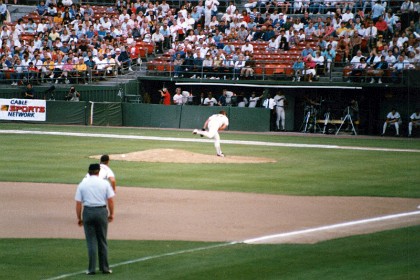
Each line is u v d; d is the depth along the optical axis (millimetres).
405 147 107688
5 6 160125
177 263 42656
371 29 136125
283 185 72250
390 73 125688
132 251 45625
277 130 133125
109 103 134625
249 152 98938
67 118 134625
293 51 139000
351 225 53906
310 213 58281
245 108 130875
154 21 153625
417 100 125812
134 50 145750
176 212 58250
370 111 130500
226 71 135500
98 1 169375
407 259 43500
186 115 132500
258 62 135250
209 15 152875
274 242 48062
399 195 67250
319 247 46500
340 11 142625
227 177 76938
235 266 41812
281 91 135625
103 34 150250
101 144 104812
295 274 40156
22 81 140375
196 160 88875
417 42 128625
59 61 142625
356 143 112500
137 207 60188
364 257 43969
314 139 118375
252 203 62469
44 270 41219
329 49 133125
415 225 54031
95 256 40438
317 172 81375
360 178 77375
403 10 138000
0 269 41375
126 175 77188
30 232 51000
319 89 132375
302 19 145375
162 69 141375
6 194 65812
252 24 148125
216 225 53469
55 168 81750
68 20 154750
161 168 82438
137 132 123250
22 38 149500
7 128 126062
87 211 40125
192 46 143000
